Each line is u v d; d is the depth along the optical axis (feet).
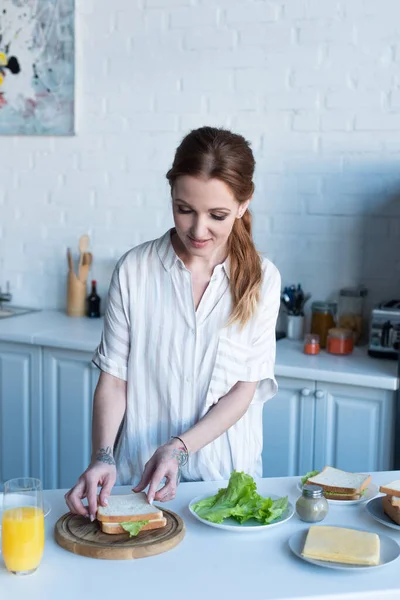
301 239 11.12
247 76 11.12
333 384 9.37
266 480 5.98
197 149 5.16
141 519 4.92
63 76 12.21
